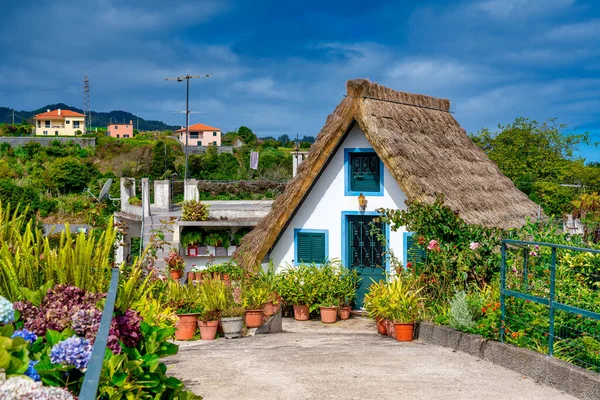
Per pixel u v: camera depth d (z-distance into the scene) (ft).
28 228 18.07
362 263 44.88
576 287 24.40
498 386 20.56
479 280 30.99
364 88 43.29
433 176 42.14
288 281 43.16
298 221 46.21
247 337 35.06
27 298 14.88
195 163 195.11
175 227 69.10
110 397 11.91
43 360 11.30
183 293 35.86
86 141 242.99
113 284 12.10
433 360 24.63
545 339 22.90
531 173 100.01
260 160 202.18
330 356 25.88
